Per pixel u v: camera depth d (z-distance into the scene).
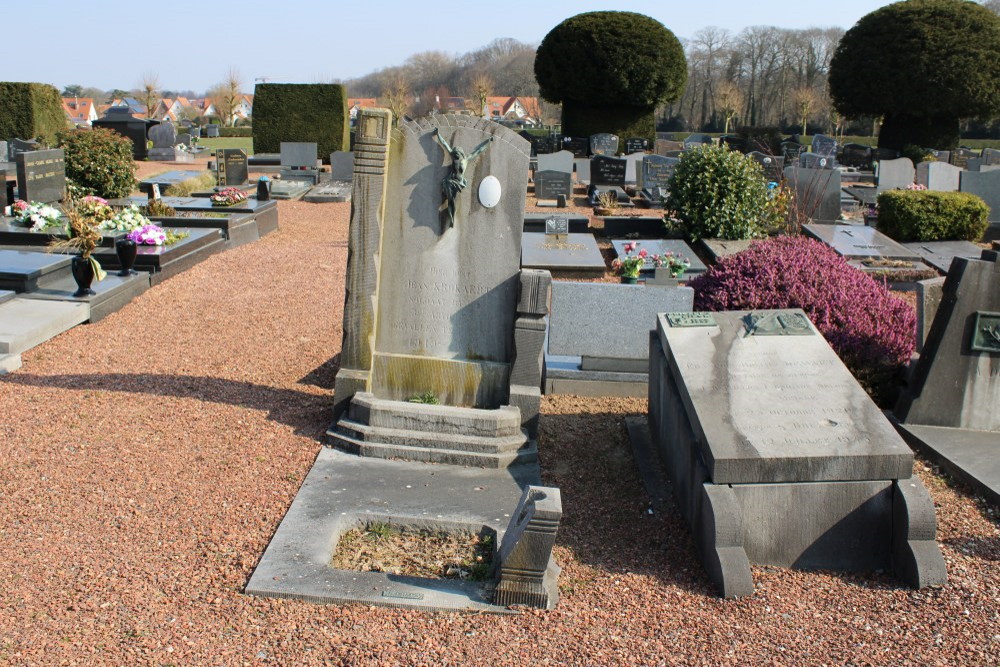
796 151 35.31
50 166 16.98
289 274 14.71
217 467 7.04
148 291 12.95
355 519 6.29
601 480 7.27
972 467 7.10
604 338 9.26
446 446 7.36
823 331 8.62
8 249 13.33
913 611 5.43
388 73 104.50
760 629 5.23
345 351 7.91
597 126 40.41
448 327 8.03
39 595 5.18
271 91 34.31
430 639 4.98
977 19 38.19
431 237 7.94
